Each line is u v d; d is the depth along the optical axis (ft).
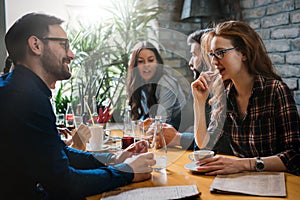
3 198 4.05
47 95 4.52
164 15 12.42
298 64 10.14
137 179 4.71
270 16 11.06
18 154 3.94
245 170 4.97
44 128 4.04
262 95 5.84
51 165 3.99
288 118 5.57
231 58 5.76
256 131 5.92
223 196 4.09
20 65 4.41
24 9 11.72
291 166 5.02
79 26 12.12
